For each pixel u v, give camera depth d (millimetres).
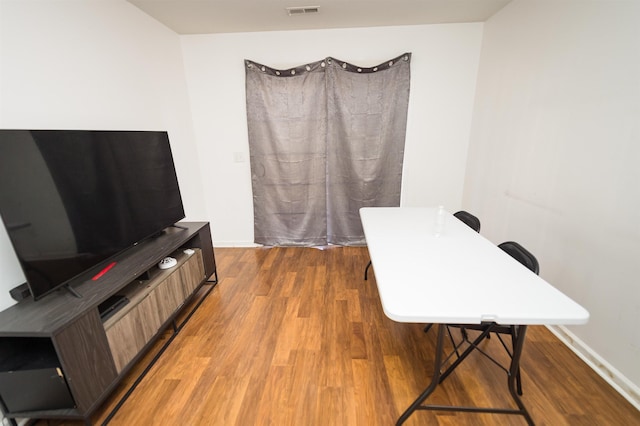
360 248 3352
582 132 1677
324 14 2484
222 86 3031
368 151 3084
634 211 1382
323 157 3111
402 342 1827
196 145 3199
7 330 1095
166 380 1563
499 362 1645
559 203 1857
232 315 2129
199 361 1693
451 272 1277
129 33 2180
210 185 3344
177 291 1958
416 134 3111
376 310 2168
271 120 3021
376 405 1400
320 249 3346
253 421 1335
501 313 987
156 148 2045
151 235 1990
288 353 1744
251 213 3422
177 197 2295
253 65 2875
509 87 2393
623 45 1425
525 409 1281
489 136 2695
